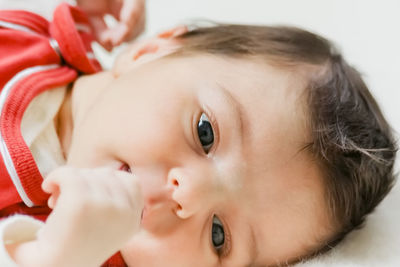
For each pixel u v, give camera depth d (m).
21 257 0.52
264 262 0.77
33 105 0.82
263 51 0.86
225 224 0.73
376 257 0.78
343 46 1.24
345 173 0.77
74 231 0.51
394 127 1.04
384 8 1.29
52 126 0.84
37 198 0.72
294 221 0.75
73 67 0.97
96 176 0.56
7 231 0.55
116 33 1.18
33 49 0.91
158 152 0.68
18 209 0.73
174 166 0.68
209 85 0.75
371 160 0.80
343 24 1.30
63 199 0.52
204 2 1.37
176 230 0.68
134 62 0.92
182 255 0.69
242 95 0.75
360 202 0.81
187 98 0.74
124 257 0.71
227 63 0.80
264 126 0.73
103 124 0.73
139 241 0.68
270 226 0.74
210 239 0.72
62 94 0.90
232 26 0.98
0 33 0.90
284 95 0.77
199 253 0.71
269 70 0.80
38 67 0.89
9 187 0.70
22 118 0.78
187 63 0.80
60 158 0.83
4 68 0.83
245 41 0.89
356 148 0.77
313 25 1.32
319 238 0.79
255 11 1.36
